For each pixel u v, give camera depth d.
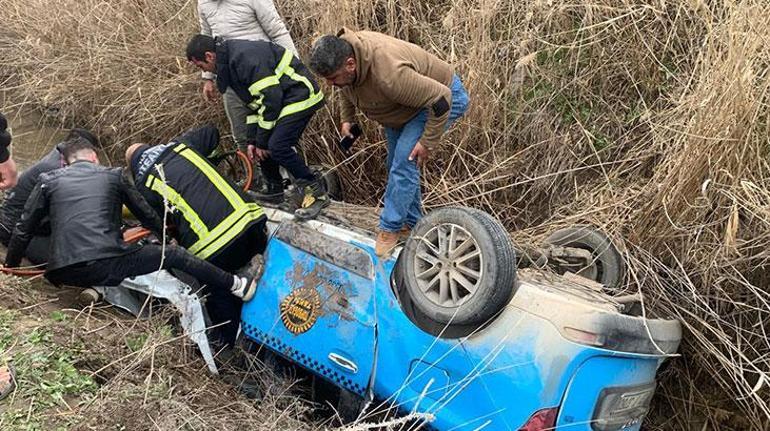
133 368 3.00
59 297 3.82
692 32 4.07
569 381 2.59
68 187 3.46
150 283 3.72
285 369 3.56
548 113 4.38
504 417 2.65
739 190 3.22
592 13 4.34
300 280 3.34
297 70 4.06
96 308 3.73
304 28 5.20
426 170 4.56
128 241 3.69
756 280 3.37
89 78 5.68
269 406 3.10
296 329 3.30
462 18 4.51
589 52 4.36
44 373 2.82
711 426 3.51
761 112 3.29
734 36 3.28
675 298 3.44
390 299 3.02
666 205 3.40
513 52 4.50
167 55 5.38
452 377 2.79
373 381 3.02
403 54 3.20
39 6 6.20
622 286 3.34
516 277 2.85
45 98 5.80
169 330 3.41
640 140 4.07
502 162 4.33
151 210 3.71
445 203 4.39
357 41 3.15
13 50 6.40
